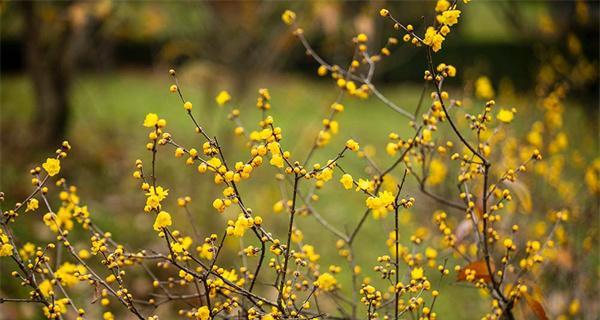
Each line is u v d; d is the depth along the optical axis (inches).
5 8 198.5
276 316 64.6
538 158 75.3
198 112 316.2
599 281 120.6
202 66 194.1
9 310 117.1
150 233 163.8
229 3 173.8
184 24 209.6
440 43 64.1
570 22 186.2
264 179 213.0
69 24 190.2
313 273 84.4
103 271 130.7
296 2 183.9
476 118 78.4
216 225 163.6
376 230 178.4
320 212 190.2
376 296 67.8
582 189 130.2
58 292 117.3
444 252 107.8
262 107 82.2
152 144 62.5
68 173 201.3
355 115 338.3
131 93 369.1
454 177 131.2
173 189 188.2
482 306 133.0
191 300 110.9
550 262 109.2
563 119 160.7
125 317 119.5
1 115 277.6
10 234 70.3
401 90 434.9
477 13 520.1
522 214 116.1
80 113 282.2
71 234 146.9
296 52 253.0
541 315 75.9
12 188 175.0
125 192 195.8
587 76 172.6
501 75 445.1
